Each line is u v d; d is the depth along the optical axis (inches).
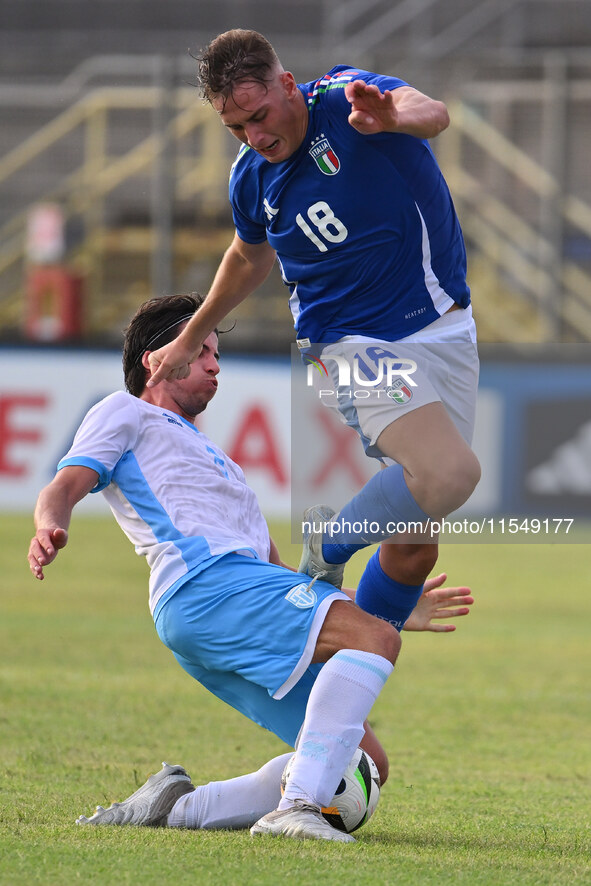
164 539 431.2
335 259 448.5
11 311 2284.7
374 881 331.0
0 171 2310.5
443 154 2214.6
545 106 2057.1
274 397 1907.0
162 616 429.4
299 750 407.2
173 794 429.1
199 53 428.1
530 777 589.0
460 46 2527.1
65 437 1935.3
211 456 453.7
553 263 2020.2
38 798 479.2
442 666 1012.5
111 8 2628.0
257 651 415.8
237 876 331.9
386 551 469.1
